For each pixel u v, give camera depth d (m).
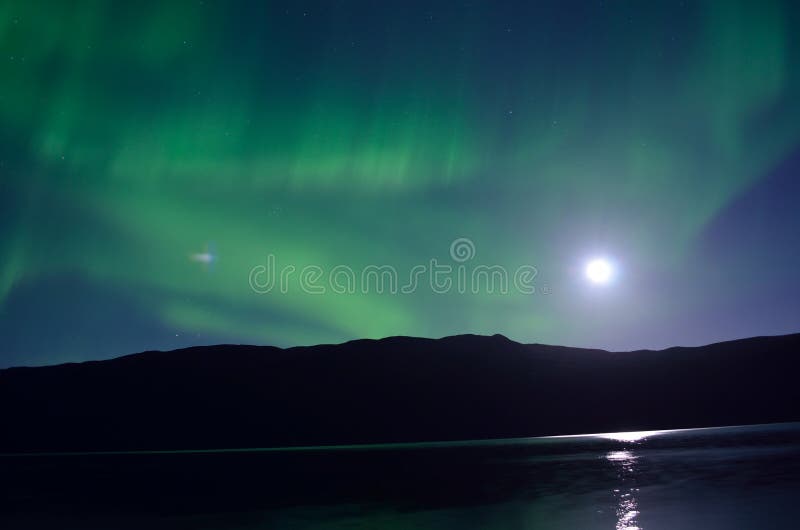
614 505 14.62
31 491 22.88
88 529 14.48
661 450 30.66
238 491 20.97
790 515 12.10
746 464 21.83
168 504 18.36
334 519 14.34
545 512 14.09
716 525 11.42
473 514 14.24
